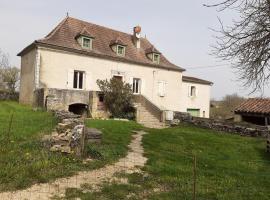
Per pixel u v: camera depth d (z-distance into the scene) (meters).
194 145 13.12
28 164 7.37
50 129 11.45
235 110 23.03
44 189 6.31
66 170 7.46
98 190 6.46
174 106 32.03
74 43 24.67
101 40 27.58
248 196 6.78
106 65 26.05
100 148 9.71
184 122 21.95
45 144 9.00
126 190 6.55
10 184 6.31
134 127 16.81
